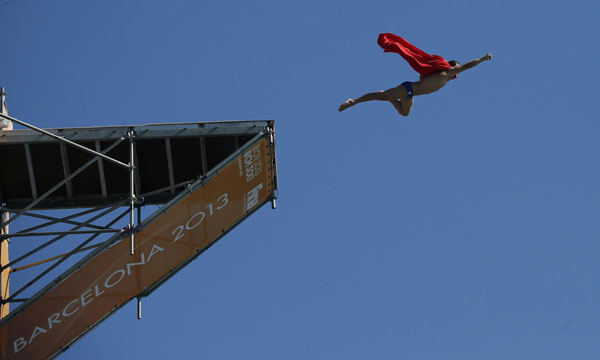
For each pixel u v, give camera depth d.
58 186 31.86
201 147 34.38
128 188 35.44
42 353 32.56
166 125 33.44
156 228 31.61
